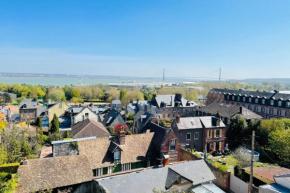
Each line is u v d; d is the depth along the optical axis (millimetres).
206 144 47906
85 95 145375
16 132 43469
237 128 50719
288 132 37188
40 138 48438
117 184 21734
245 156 36500
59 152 29766
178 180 23453
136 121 62594
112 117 62906
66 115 71500
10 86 154000
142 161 31125
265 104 76625
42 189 22156
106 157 29641
